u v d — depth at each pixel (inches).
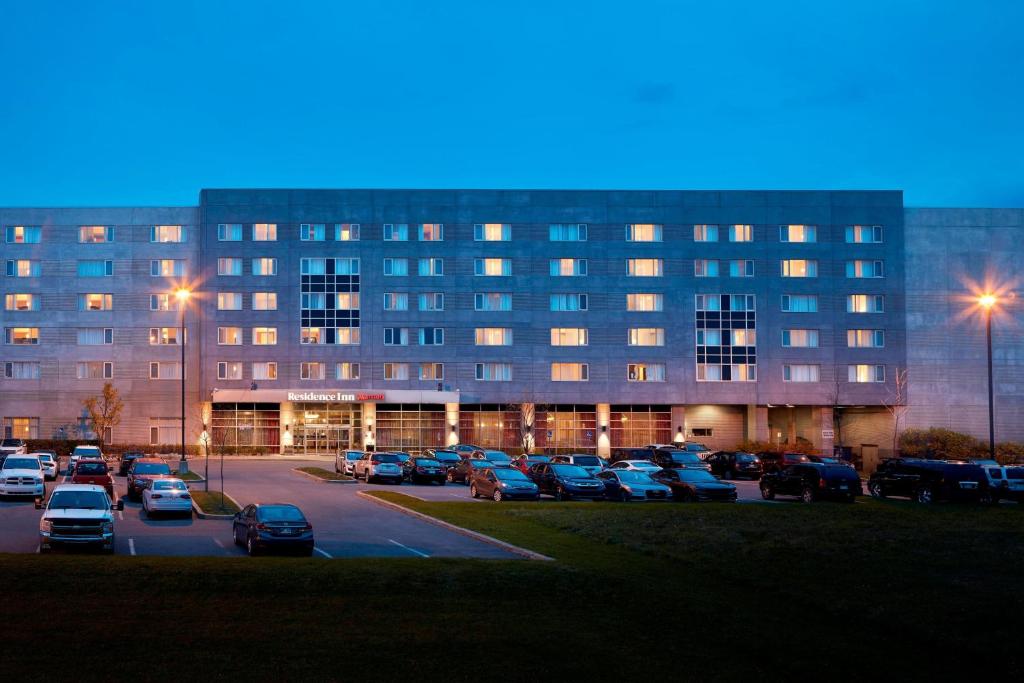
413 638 600.1
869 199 3243.1
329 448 3120.1
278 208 3142.2
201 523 1244.5
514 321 3159.5
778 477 1612.9
